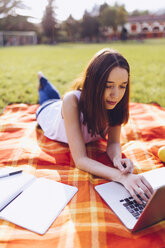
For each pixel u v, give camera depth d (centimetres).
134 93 462
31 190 163
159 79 608
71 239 127
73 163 210
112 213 149
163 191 114
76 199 160
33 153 215
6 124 271
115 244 127
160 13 4778
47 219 141
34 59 1095
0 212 144
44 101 319
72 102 201
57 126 237
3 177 172
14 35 3114
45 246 124
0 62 960
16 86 512
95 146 240
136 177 164
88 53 1444
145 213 120
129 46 2112
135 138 255
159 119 291
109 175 176
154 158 215
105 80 168
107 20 4222
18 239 128
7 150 218
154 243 129
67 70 757
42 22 3675
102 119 191
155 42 2941
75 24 4022
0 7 3516
